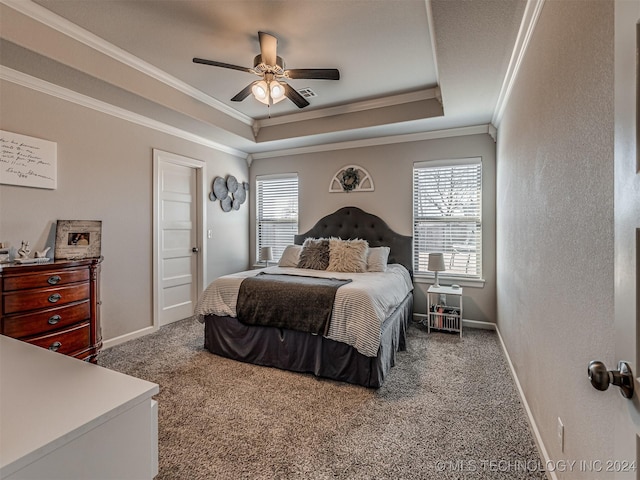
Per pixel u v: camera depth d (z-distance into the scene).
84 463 0.60
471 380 2.53
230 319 2.98
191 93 3.50
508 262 2.77
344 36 2.53
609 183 0.95
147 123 3.62
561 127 1.35
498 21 1.88
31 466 0.52
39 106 2.70
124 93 2.93
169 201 4.06
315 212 4.88
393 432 1.88
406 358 2.98
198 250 4.44
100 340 2.85
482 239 3.92
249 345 2.88
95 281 2.73
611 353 0.93
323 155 4.81
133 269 3.50
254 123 4.52
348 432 1.88
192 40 2.58
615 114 0.65
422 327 3.95
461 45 2.13
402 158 4.32
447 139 4.07
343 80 3.29
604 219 0.98
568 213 1.28
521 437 1.82
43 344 2.32
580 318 1.16
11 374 0.80
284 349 2.74
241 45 2.66
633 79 0.58
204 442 1.79
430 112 3.59
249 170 5.40
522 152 2.14
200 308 3.06
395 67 3.02
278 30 2.45
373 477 1.54
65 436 0.57
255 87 2.62
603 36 0.98
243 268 5.27
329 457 1.67
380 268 3.76
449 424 1.95
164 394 2.32
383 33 2.49
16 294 2.18
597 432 1.01
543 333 1.63
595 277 1.04
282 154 5.09
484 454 1.69
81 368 0.84
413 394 2.31
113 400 0.68
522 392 2.16
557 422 1.41
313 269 3.91
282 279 3.00
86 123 3.05
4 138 2.48
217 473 1.57
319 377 2.60
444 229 4.16
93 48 2.56
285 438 1.83
